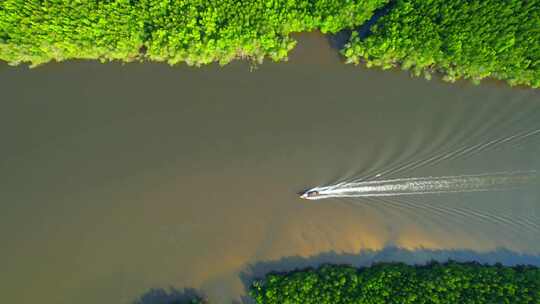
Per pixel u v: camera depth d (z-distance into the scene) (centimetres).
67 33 4462
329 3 4297
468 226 4319
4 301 4450
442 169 4403
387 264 4244
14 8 4356
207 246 4478
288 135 4606
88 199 4603
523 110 4409
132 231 4538
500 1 4088
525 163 4338
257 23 4369
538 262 4181
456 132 4450
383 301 3912
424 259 4294
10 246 4544
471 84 4488
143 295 4431
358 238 4384
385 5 4419
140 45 4609
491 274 4003
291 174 4538
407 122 4531
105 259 4503
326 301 3969
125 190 4603
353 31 4434
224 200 4538
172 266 4462
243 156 4597
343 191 4459
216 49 4478
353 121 4581
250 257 4428
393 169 4444
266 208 4503
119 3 4384
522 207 4291
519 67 4244
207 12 4322
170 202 4562
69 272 4494
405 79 4569
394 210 4403
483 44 4191
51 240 4550
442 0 4188
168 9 4403
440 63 4388
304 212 4472
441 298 3891
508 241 4256
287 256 4397
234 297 4356
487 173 4356
